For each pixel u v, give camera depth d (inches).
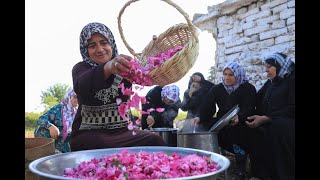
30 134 335.0
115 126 101.0
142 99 88.2
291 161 120.2
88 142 96.7
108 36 104.7
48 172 68.0
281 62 130.2
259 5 189.8
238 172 143.6
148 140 98.3
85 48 104.2
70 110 150.5
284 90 128.9
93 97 98.6
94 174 69.6
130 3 113.8
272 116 129.9
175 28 113.3
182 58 85.0
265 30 185.8
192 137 117.0
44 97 636.1
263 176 132.7
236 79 147.8
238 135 143.0
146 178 64.4
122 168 67.3
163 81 87.2
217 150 120.0
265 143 131.4
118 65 82.8
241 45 203.3
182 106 181.0
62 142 147.6
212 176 58.1
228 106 149.3
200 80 175.6
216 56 227.9
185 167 67.6
